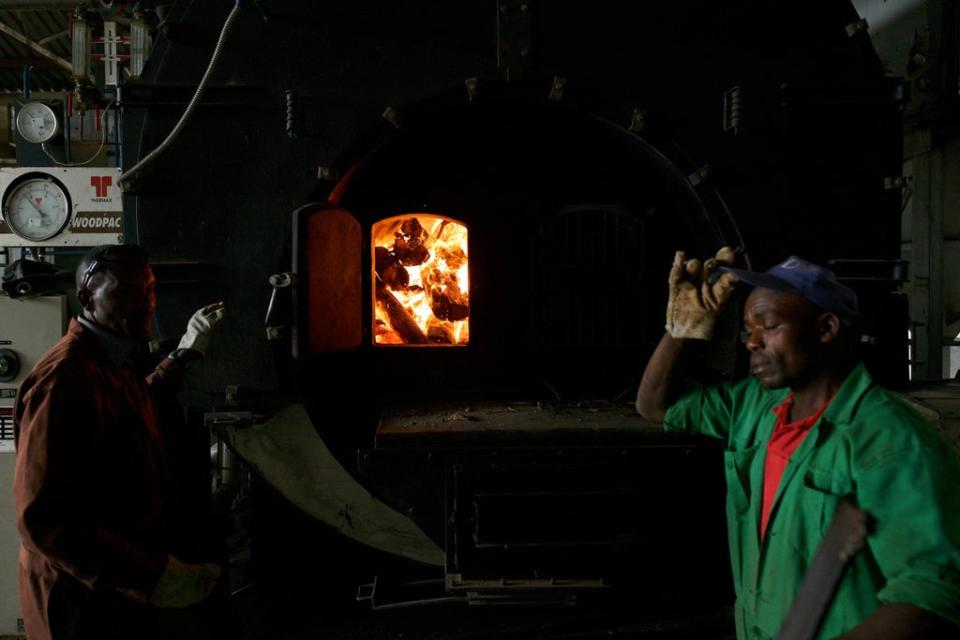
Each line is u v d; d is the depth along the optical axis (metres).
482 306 3.17
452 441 2.39
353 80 2.68
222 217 2.71
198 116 2.69
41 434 1.61
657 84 2.68
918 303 4.38
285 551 3.07
